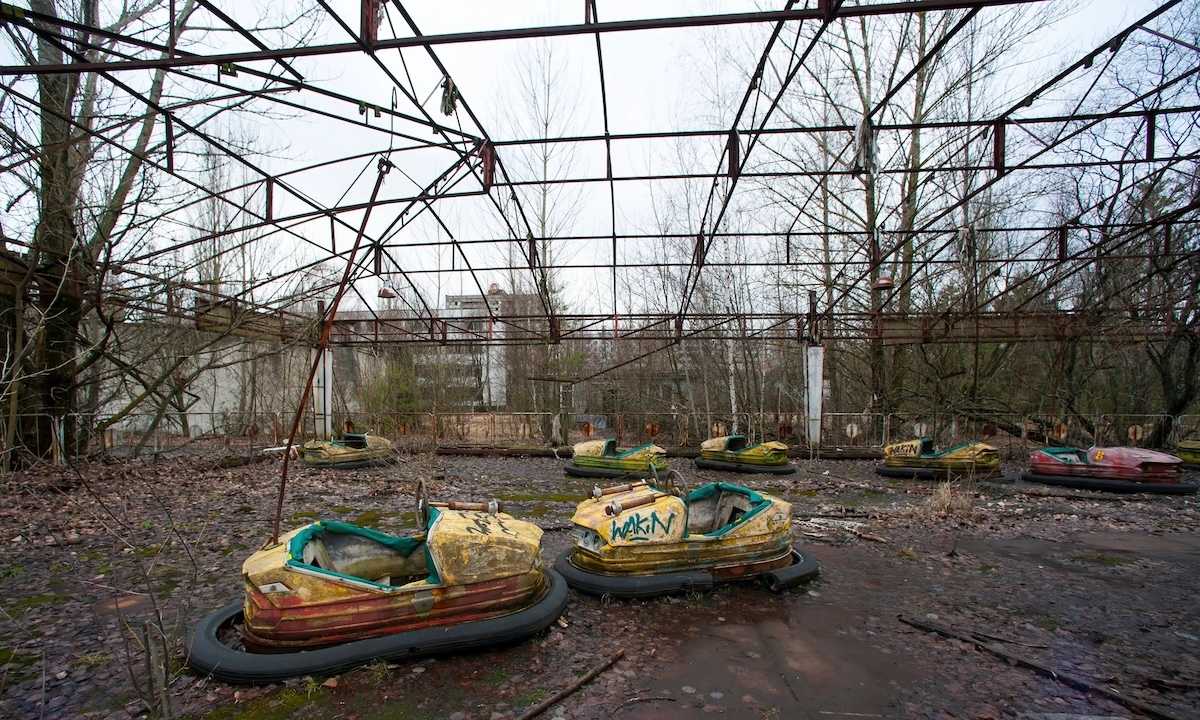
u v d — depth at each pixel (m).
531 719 3.05
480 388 24.12
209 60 4.43
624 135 7.22
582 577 4.82
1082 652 3.88
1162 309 12.68
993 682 3.47
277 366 20.72
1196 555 6.31
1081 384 15.81
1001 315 13.06
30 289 9.24
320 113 5.81
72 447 10.08
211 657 3.39
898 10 4.02
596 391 25.17
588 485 11.05
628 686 3.39
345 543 4.34
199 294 12.39
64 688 3.34
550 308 12.80
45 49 8.78
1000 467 12.84
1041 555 6.28
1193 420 17.17
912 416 16.64
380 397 20.53
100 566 5.52
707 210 8.98
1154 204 13.31
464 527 3.94
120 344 9.59
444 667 3.59
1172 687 3.40
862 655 3.82
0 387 5.58
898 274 17.94
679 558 4.89
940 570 5.68
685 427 18.84
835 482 11.48
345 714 3.08
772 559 5.16
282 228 8.55
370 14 4.35
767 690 3.37
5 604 4.59
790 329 17.58
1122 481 10.24
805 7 4.32
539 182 8.41
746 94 6.23
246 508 8.29
